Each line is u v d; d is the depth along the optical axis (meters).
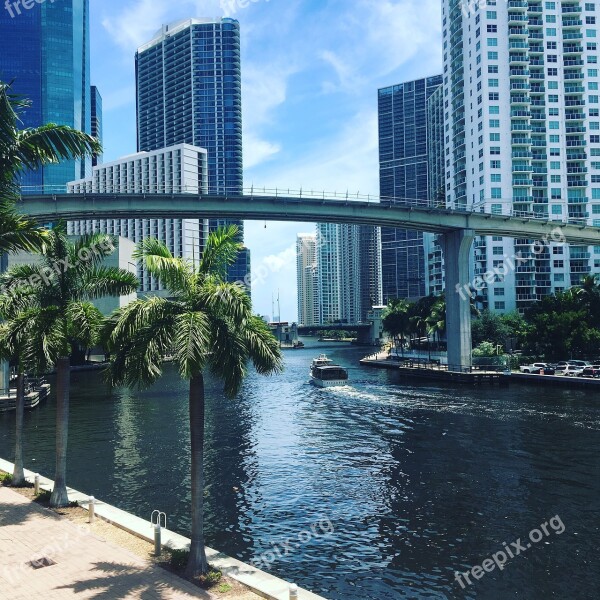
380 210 76.56
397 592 18.50
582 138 121.50
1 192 19.19
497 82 118.50
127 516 21.41
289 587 14.20
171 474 32.69
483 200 118.38
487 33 119.06
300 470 33.47
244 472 33.09
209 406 61.34
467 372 77.88
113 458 36.81
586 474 31.48
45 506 23.09
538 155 120.00
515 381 77.56
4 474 29.11
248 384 84.81
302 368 116.81
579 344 80.44
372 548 21.98
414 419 50.00
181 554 17.12
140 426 48.50
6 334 22.56
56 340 22.00
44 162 20.58
